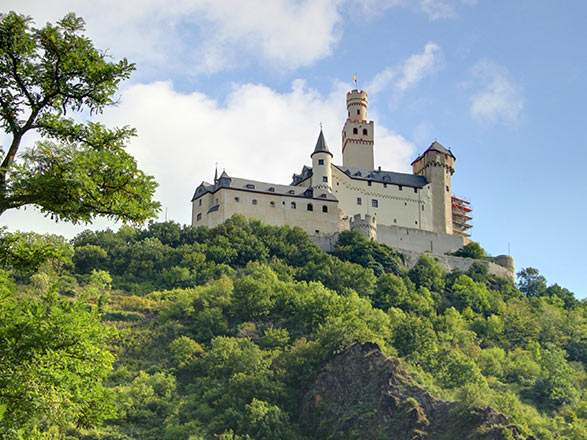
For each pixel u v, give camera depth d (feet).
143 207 80.43
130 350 348.18
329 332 329.31
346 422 277.23
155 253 482.28
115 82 83.30
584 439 300.61
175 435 267.59
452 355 344.49
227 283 414.82
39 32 80.59
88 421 74.74
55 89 81.71
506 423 264.72
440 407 278.05
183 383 317.63
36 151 76.02
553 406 346.95
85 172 75.92
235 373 310.45
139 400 289.53
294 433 276.41
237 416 279.28
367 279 454.81
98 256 482.69
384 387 286.66
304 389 305.94
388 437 265.75
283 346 348.18
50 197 74.74
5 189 73.46
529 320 468.34
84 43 82.53
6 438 66.69
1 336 70.59
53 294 77.77
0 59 79.66
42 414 68.69
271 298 396.57
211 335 358.02
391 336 362.94
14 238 76.59
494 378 372.79
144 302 409.69
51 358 70.90
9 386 67.62
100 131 84.17
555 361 400.67
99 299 403.34
